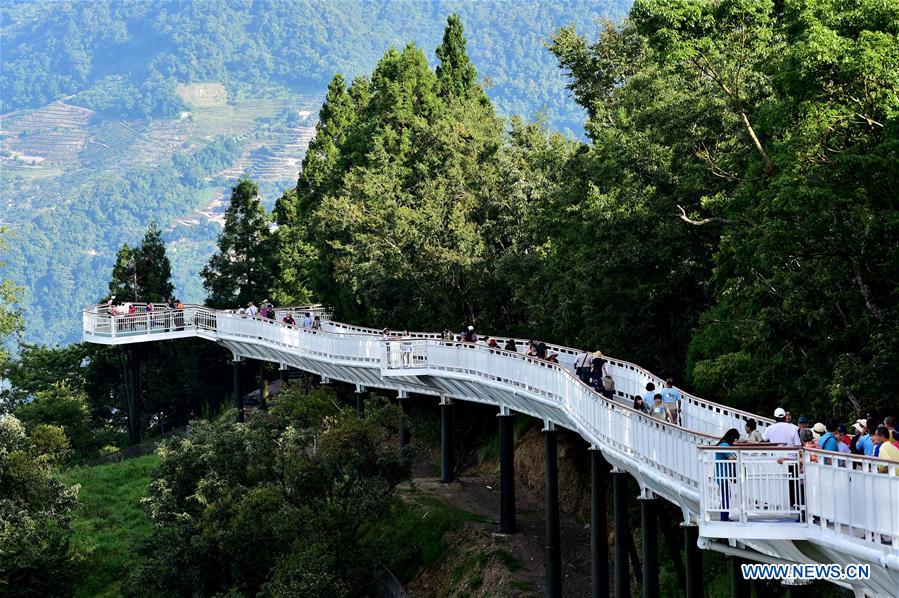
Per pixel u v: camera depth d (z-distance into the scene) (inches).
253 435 2327.8
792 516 1108.5
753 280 1638.8
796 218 1503.4
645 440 1470.2
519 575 2091.5
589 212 2095.2
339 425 2234.3
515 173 2928.2
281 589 1967.3
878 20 1541.6
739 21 1857.8
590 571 2126.0
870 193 1513.3
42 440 2694.4
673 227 2015.3
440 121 3412.9
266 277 4197.8
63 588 2463.1
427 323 3014.3
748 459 1120.2
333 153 4111.7
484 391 2279.8
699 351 1871.3
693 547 1481.3
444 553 2276.1
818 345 1498.5
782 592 1636.3
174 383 4143.7
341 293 3395.7
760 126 1704.0
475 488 2583.7
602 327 2155.5
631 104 2381.9
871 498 994.7
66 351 4360.2
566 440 2450.8
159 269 4409.5
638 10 1871.3
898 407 1378.0
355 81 4330.7
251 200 4244.6
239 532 2105.1
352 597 2133.4
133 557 2684.5
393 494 2357.3
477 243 2898.6
